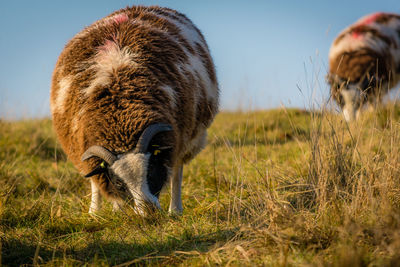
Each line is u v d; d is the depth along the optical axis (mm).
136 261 4402
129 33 6426
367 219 4660
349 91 12703
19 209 6625
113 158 5594
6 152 10844
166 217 5762
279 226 4629
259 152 9711
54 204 6699
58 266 4590
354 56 13961
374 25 15445
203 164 9578
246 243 4484
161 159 5922
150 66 6102
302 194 5906
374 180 5316
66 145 6586
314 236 4383
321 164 5898
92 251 4941
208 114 7531
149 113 5719
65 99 6266
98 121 5781
